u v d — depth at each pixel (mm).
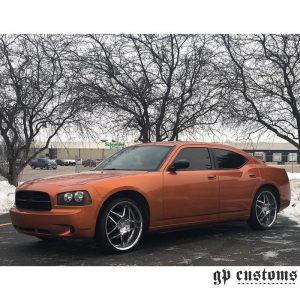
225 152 7875
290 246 6703
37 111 14852
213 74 13562
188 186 6902
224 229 8297
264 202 8266
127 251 6211
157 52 13859
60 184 6031
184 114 14758
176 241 7086
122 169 7012
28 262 5707
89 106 13891
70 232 5730
